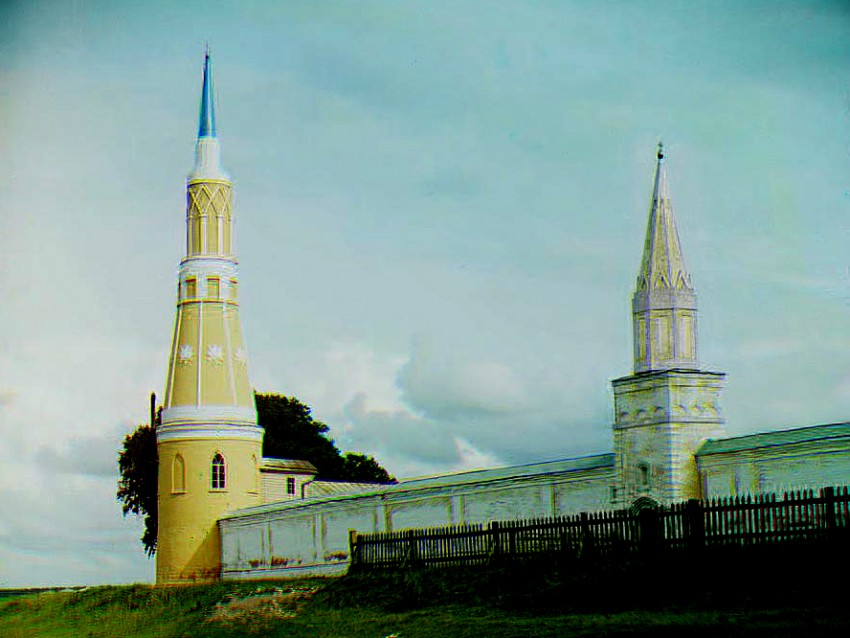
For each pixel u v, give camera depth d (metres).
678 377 41.59
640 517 34.75
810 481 37.16
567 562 36.44
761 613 27.64
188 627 40.56
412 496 52.56
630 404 42.94
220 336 69.94
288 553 60.41
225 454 68.19
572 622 29.75
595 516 36.12
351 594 40.75
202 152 72.19
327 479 94.94
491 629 30.53
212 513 67.44
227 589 49.84
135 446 85.75
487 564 39.62
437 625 32.56
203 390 68.81
